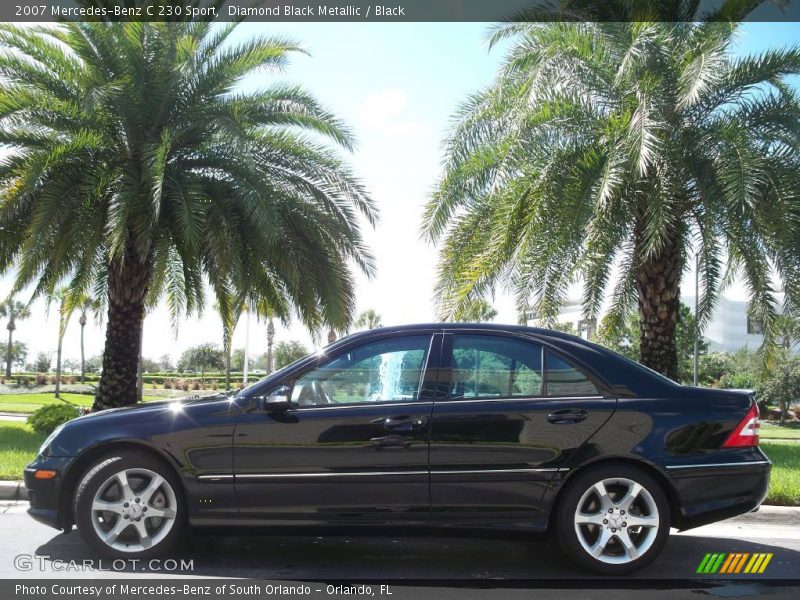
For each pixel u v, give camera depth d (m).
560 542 5.05
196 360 82.88
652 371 5.42
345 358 5.39
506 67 11.84
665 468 5.05
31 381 60.69
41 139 12.82
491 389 5.25
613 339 15.14
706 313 13.11
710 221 11.20
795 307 11.30
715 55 10.40
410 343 5.42
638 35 10.64
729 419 5.18
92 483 5.17
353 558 5.52
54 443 5.34
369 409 5.18
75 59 12.83
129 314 13.77
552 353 5.35
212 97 13.30
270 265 14.77
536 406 5.16
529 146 11.55
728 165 10.58
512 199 11.74
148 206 12.55
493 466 5.06
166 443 5.14
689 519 5.09
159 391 52.16
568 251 11.84
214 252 13.95
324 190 14.12
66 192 12.13
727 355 51.34
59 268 13.88
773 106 11.59
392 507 5.07
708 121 11.88
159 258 13.70
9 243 13.12
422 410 5.15
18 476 8.04
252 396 5.28
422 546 5.89
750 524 6.95
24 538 5.97
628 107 11.62
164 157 11.74
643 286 12.78
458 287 12.71
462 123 12.32
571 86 11.95
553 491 5.05
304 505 5.08
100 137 12.45
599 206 10.78
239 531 5.13
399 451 5.07
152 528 5.23
